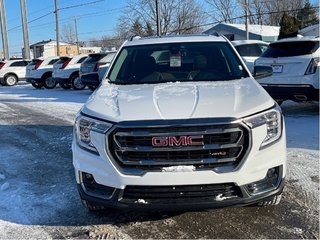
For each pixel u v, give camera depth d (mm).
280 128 3633
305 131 7180
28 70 22000
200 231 3672
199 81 4555
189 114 3404
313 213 3938
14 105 13859
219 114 3391
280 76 8266
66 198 4562
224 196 3408
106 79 4879
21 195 4707
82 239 3609
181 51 5102
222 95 3811
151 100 3764
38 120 10039
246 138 3396
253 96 3795
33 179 5305
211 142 3330
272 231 3615
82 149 3664
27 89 21938
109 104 3805
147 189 3414
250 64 10703
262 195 3494
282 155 3592
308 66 7938
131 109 3588
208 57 4992
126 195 3480
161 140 3324
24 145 7301
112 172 3447
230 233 3613
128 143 3404
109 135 3459
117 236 3635
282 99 8570
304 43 8164
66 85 19609
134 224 3852
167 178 3350
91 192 3650
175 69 4867
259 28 41406
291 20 37250
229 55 5020
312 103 10266
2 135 8359
